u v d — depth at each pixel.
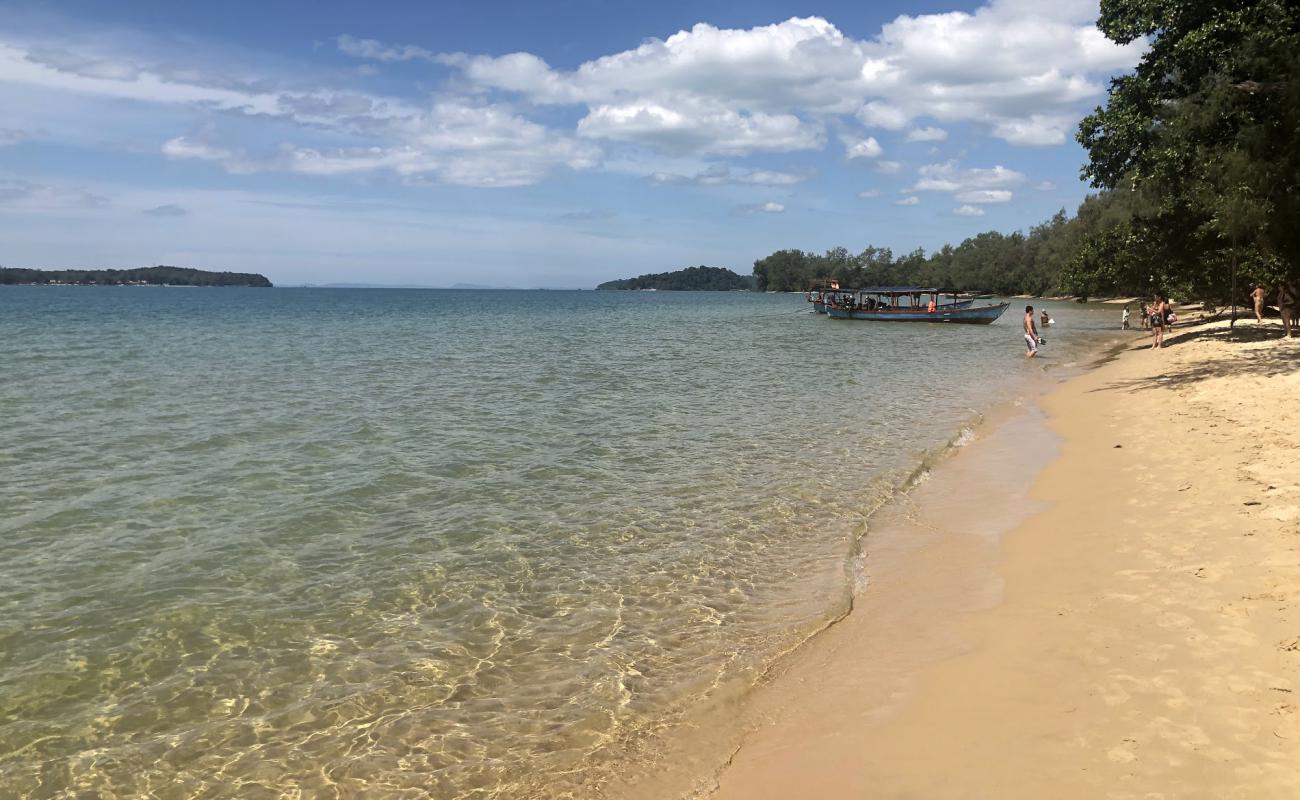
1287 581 6.82
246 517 10.80
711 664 6.73
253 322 63.25
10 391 22.06
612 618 7.70
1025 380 25.58
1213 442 12.90
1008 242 151.25
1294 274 27.44
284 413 18.72
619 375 27.00
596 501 11.54
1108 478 11.63
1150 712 5.14
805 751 5.30
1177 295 36.38
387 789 5.14
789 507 11.23
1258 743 4.64
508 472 13.19
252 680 6.55
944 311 62.50
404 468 13.42
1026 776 4.65
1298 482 9.75
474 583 8.56
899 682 6.14
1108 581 7.55
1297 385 16.94
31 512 10.97
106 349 35.75
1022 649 6.39
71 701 6.23
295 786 5.20
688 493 11.95
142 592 8.30
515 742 5.64
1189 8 18.83
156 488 12.17
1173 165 20.41
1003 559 8.80
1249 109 18.38
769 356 35.03
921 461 13.83
